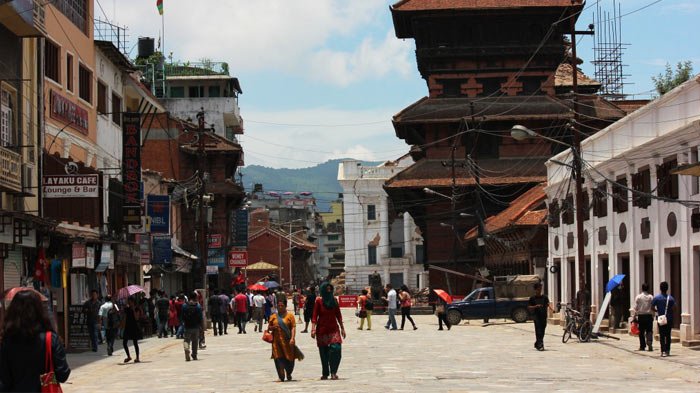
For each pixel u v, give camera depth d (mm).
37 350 9734
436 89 78438
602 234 42031
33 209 31562
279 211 181500
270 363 27781
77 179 32094
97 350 35031
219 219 77750
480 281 70188
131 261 47531
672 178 33188
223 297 47719
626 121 38469
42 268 31422
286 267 141500
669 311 27547
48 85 34469
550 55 77375
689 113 31719
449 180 76750
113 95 46656
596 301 42750
